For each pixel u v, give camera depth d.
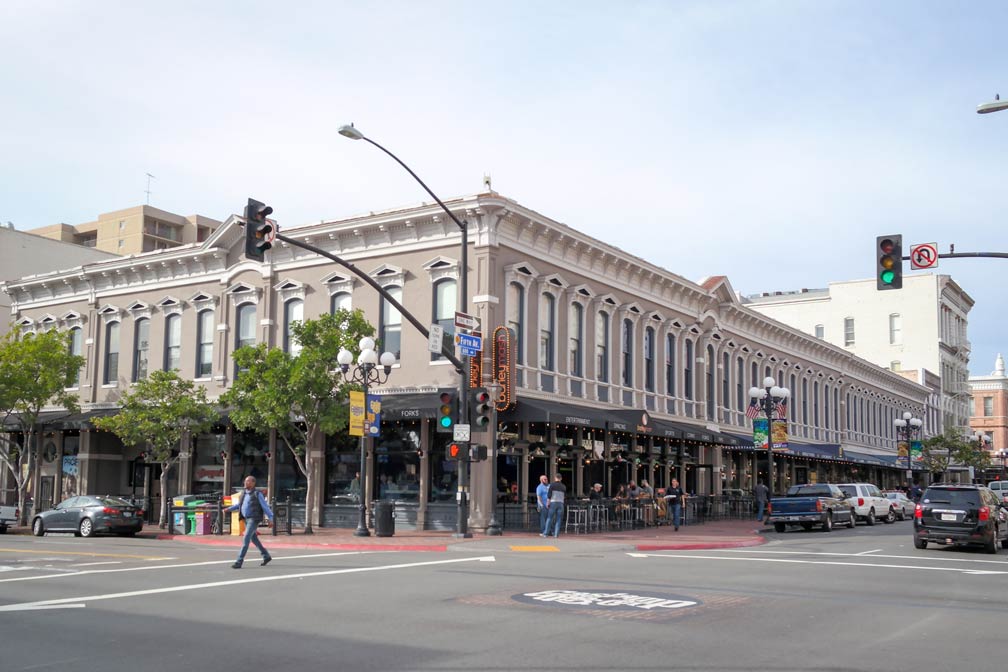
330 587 15.13
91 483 39.28
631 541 26.06
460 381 27.12
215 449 36.41
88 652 9.79
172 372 33.53
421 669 8.87
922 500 24.78
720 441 40.03
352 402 26.86
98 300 40.75
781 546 26.08
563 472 33.50
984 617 12.42
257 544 18.86
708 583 15.90
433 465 30.47
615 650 9.78
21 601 13.59
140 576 16.92
